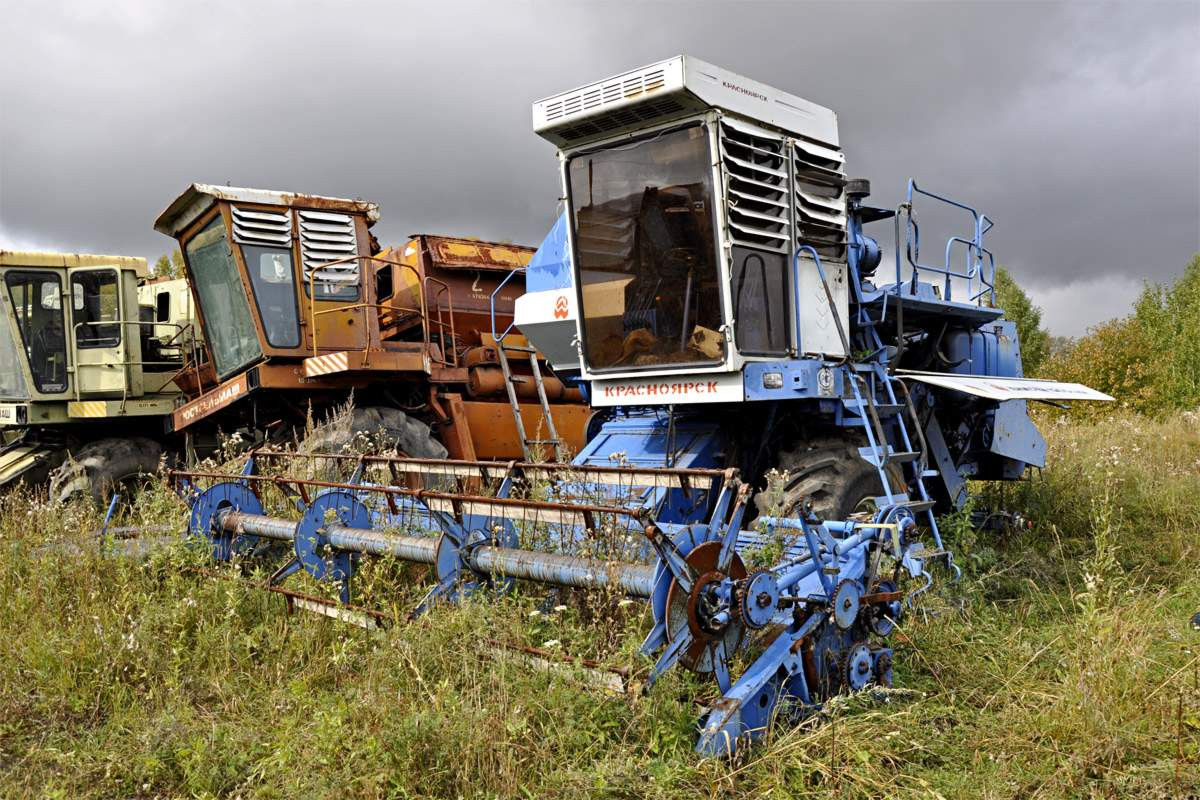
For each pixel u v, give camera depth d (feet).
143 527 21.04
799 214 21.91
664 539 12.64
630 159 21.38
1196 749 12.44
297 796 11.74
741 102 20.47
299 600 17.67
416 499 17.81
